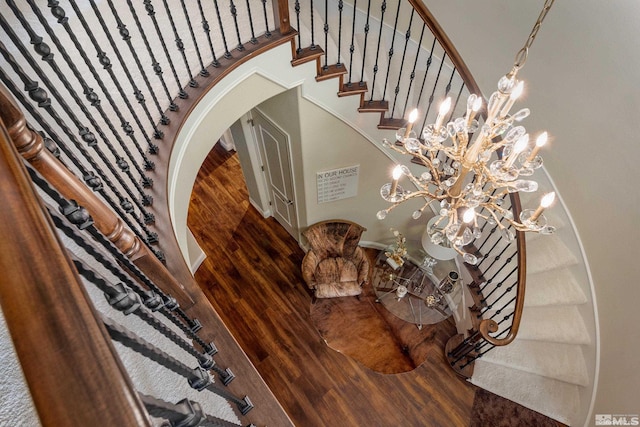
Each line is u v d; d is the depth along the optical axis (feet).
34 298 1.56
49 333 1.52
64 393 1.47
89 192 3.76
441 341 12.95
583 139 8.88
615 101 7.87
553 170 10.04
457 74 10.82
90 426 1.46
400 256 13.12
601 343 9.63
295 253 15.96
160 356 2.74
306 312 13.93
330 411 11.56
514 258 10.85
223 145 20.08
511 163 5.33
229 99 8.54
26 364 1.47
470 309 11.32
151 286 4.40
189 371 3.30
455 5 10.14
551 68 8.88
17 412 2.84
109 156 6.43
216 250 15.87
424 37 10.98
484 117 8.70
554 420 10.77
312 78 9.68
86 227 3.11
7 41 7.25
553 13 8.21
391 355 12.71
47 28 4.56
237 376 5.13
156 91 7.39
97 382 1.52
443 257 9.79
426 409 11.53
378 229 15.93
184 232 8.00
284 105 10.88
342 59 10.78
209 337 5.33
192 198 17.81
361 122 11.16
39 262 1.63
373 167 13.17
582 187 9.33
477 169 6.05
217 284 14.74
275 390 11.98
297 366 12.51
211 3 9.35
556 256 10.20
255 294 14.46
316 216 15.05
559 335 10.14
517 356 10.96
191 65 7.88
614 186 8.48
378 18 11.39
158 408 2.27
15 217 1.67
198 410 2.72
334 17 11.35
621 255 8.65
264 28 8.89
